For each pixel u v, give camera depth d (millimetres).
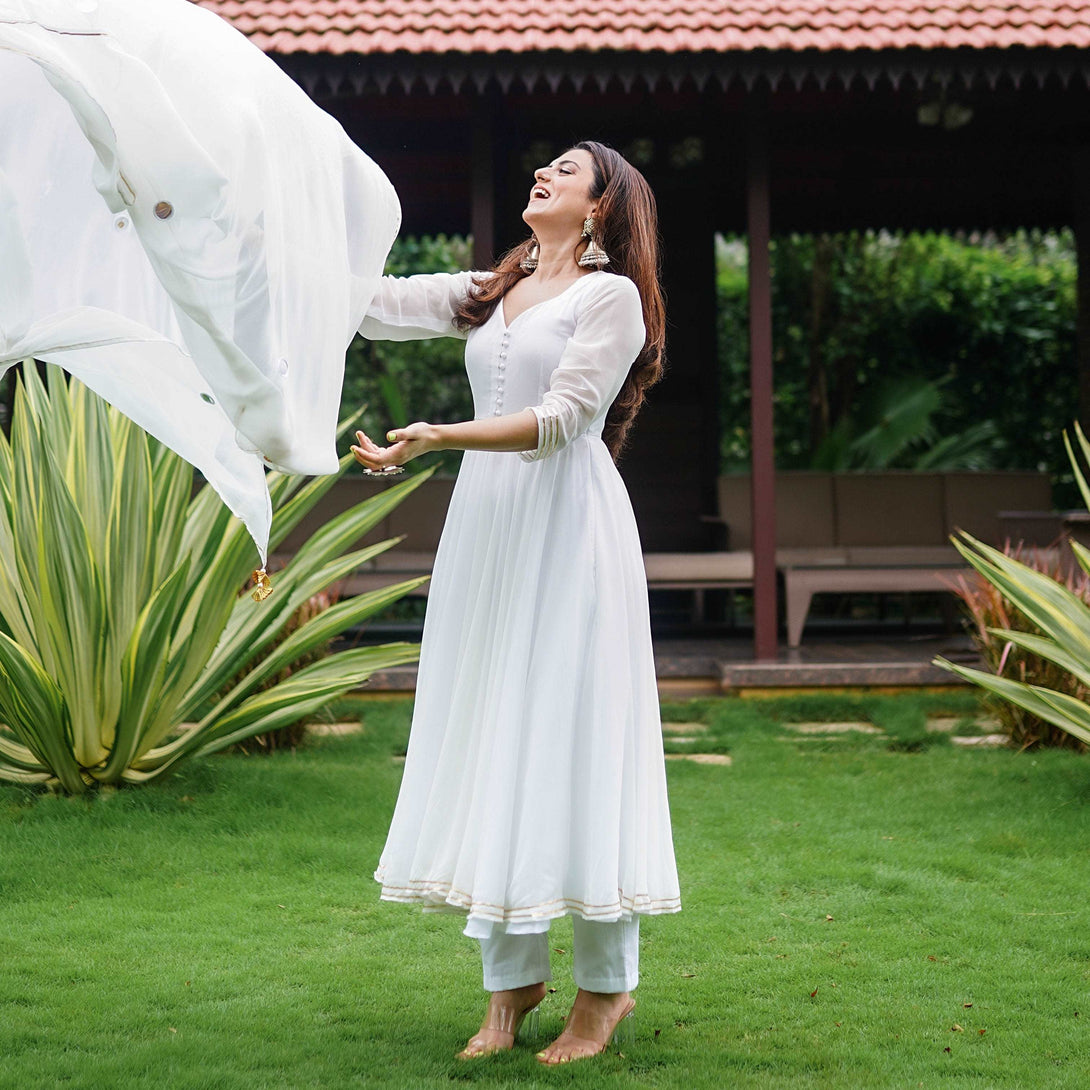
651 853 2484
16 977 2908
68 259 2377
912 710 6160
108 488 4469
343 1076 2363
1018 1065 2471
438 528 8750
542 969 2537
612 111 8383
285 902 3490
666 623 9414
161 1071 2373
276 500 4531
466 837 2357
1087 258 8508
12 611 4383
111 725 4410
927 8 6824
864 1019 2725
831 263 12297
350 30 6672
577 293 2508
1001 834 4148
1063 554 6805
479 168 7090
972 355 12203
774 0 6938
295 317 2166
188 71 2014
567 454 2498
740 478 8812
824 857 3936
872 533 8914
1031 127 8531
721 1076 2385
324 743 5656
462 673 2443
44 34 1874
